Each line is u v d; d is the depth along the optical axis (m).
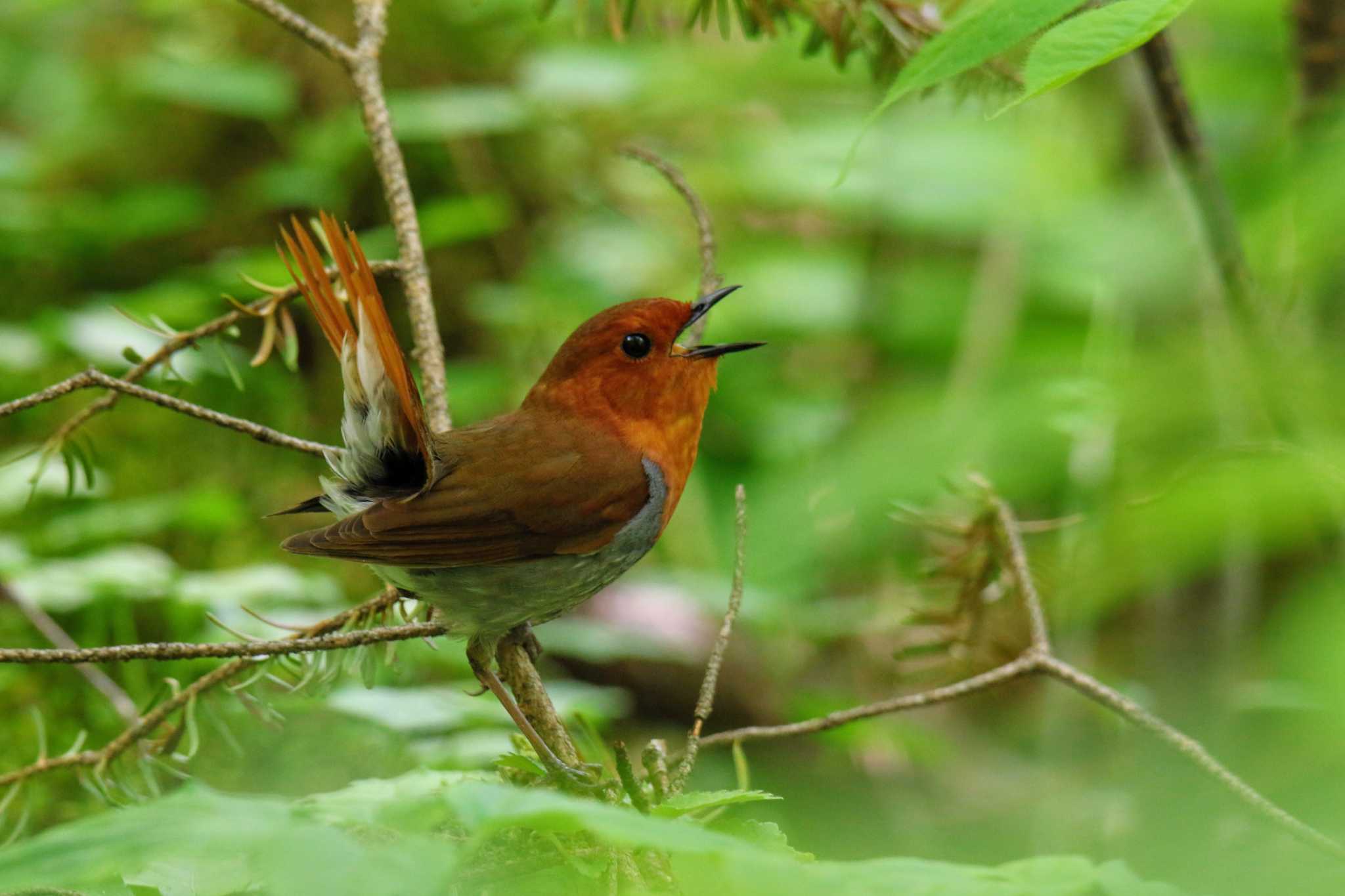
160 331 6.22
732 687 11.61
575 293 12.82
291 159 12.94
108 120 13.16
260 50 13.17
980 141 12.12
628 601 11.53
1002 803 10.44
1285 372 3.95
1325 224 3.22
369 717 7.35
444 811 2.63
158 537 10.75
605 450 6.64
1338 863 3.52
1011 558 5.84
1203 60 9.42
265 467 11.61
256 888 3.83
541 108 13.28
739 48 14.18
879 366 11.16
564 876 3.87
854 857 10.05
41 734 5.69
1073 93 9.62
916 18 6.79
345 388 5.98
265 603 9.23
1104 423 5.44
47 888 3.44
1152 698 7.46
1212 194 5.20
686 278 13.75
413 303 6.77
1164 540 3.47
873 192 12.38
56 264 12.50
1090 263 7.91
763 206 14.36
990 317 9.76
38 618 8.17
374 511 6.15
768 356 13.01
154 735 5.89
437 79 13.33
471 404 12.07
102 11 14.26
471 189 13.04
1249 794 4.68
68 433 6.15
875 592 10.21
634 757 10.95
